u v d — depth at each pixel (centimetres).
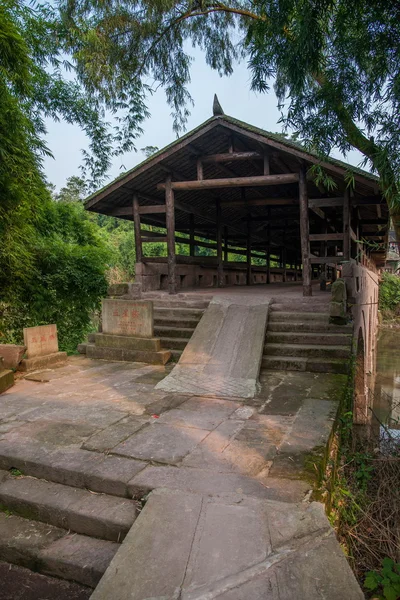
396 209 525
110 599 205
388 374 1534
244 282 1592
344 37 530
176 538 242
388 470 498
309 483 300
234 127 798
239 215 1395
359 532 392
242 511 263
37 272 1061
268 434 388
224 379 552
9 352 646
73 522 290
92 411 460
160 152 848
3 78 674
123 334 744
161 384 554
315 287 1286
